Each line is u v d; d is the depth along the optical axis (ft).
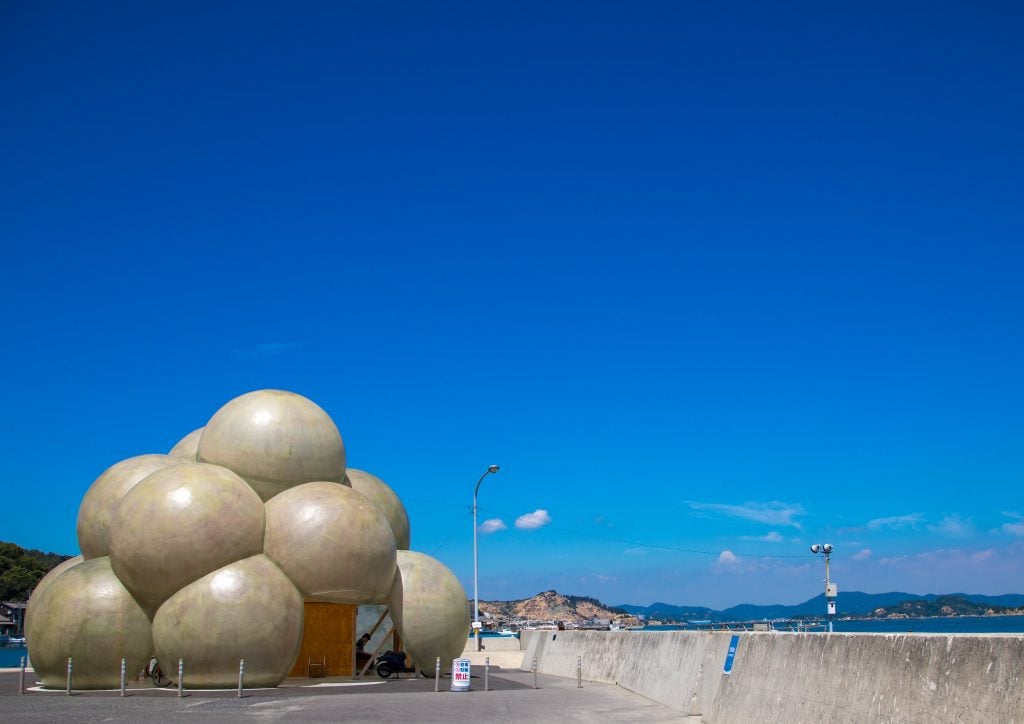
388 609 120.98
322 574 107.14
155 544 99.66
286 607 102.83
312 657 114.83
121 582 102.27
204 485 104.37
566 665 138.00
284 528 107.45
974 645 40.27
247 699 89.35
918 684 43.39
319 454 117.39
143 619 101.71
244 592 100.22
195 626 97.96
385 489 137.80
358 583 109.50
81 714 75.15
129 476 115.75
